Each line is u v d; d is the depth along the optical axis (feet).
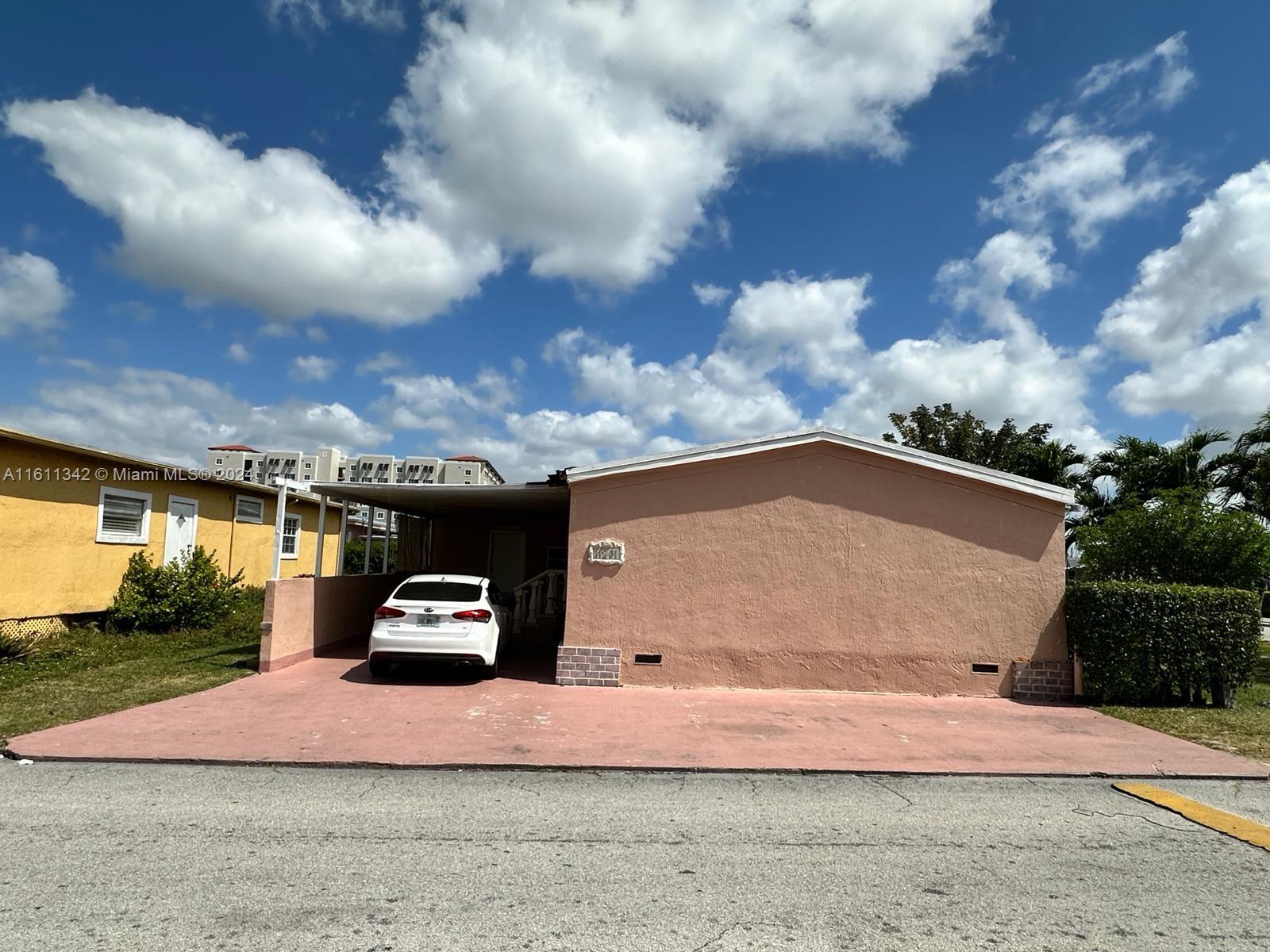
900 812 18.83
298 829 16.52
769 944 11.82
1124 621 33.22
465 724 26.68
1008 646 34.76
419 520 61.72
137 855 14.82
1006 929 12.52
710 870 14.74
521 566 62.54
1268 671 46.47
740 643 34.94
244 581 66.59
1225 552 38.19
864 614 35.01
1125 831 17.71
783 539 35.40
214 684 32.78
